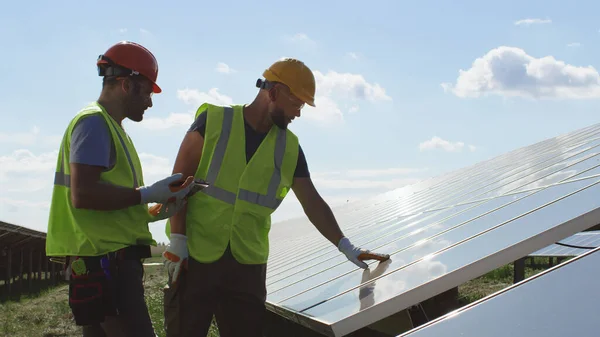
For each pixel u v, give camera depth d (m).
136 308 3.29
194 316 3.98
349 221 13.86
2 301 19.75
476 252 3.63
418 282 3.44
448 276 3.34
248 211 4.09
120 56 3.45
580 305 2.14
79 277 3.22
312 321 3.62
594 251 2.52
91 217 3.28
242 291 4.05
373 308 3.30
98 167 3.20
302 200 4.57
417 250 4.55
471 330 2.27
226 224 4.03
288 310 4.19
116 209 3.22
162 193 3.36
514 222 4.10
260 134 4.25
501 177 8.75
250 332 4.10
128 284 3.30
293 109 4.18
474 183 9.82
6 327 11.96
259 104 4.21
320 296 4.27
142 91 3.50
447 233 4.84
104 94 3.51
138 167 3.58
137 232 3.43
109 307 3.21
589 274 2.34
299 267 7.20
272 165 4.21
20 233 20.56
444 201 8.56
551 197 4.57
